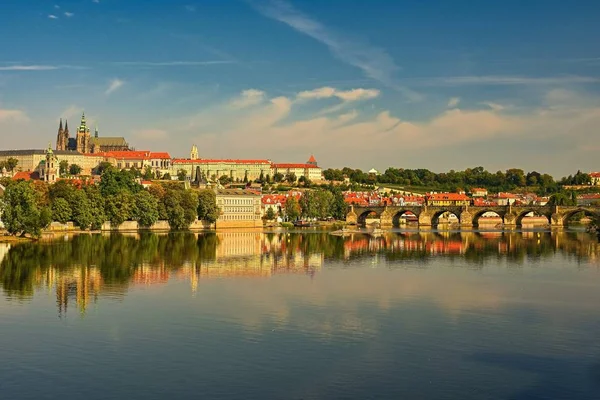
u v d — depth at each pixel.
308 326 153.50
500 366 126.81
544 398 112.25
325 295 193.38
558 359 131.25
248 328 151.12
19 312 165.88
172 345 137.38
